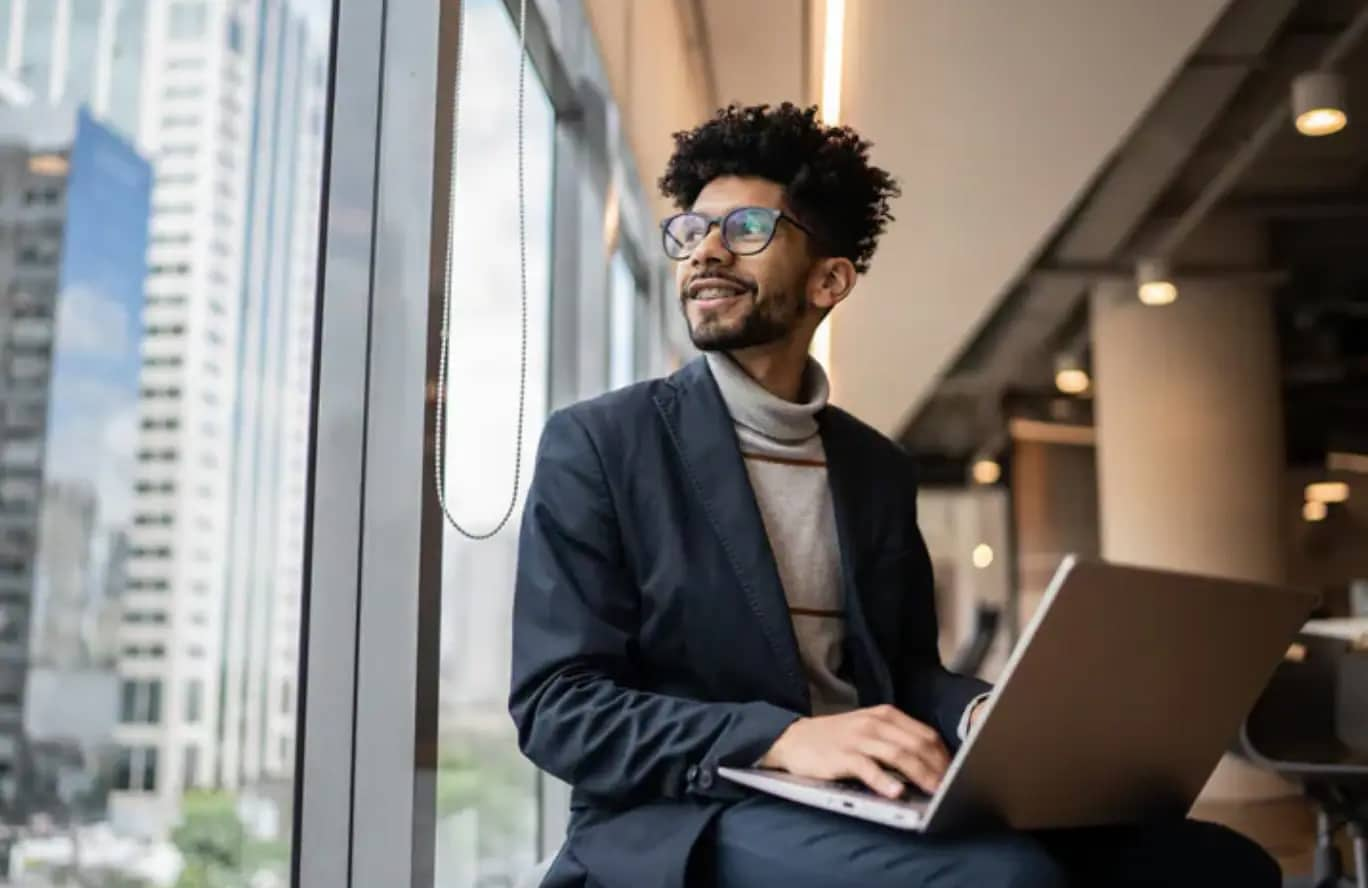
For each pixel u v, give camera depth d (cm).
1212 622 111
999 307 780
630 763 115
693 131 154
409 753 146
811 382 154
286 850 144
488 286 208
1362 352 901
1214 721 122
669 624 130
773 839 109
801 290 147
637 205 346
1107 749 110
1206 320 737
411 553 149
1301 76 461
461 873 197
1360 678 246
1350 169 595
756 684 130
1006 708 96
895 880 102
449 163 159
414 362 152
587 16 240
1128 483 743
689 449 138
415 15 158
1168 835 130
